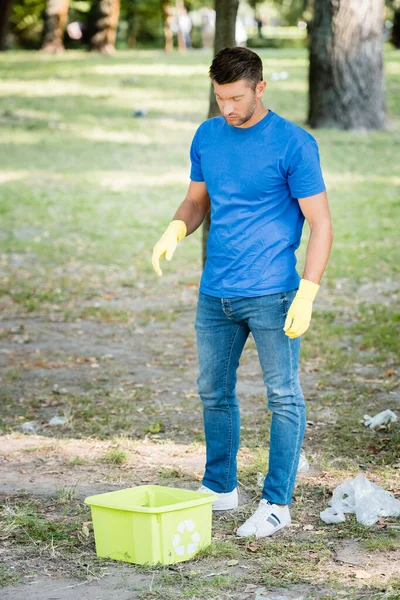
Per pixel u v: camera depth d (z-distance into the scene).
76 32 58.94
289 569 4.59
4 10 46.22
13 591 4.39
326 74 25.31
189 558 4.75
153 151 23.62
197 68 37.12
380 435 6.93
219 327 5.18
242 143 4.93
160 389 8.47
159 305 12.00
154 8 57.94
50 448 6.75
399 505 5.35
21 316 11.43
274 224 4.98
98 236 16.20
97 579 4.51
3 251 15.14
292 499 5.62
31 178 20.67
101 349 9.96
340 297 12.28
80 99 30.59
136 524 4.64
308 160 4.87
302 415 5.11
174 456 6.57
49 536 5.04
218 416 5.34
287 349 5.03
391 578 4.45
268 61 38.31
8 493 5.80
